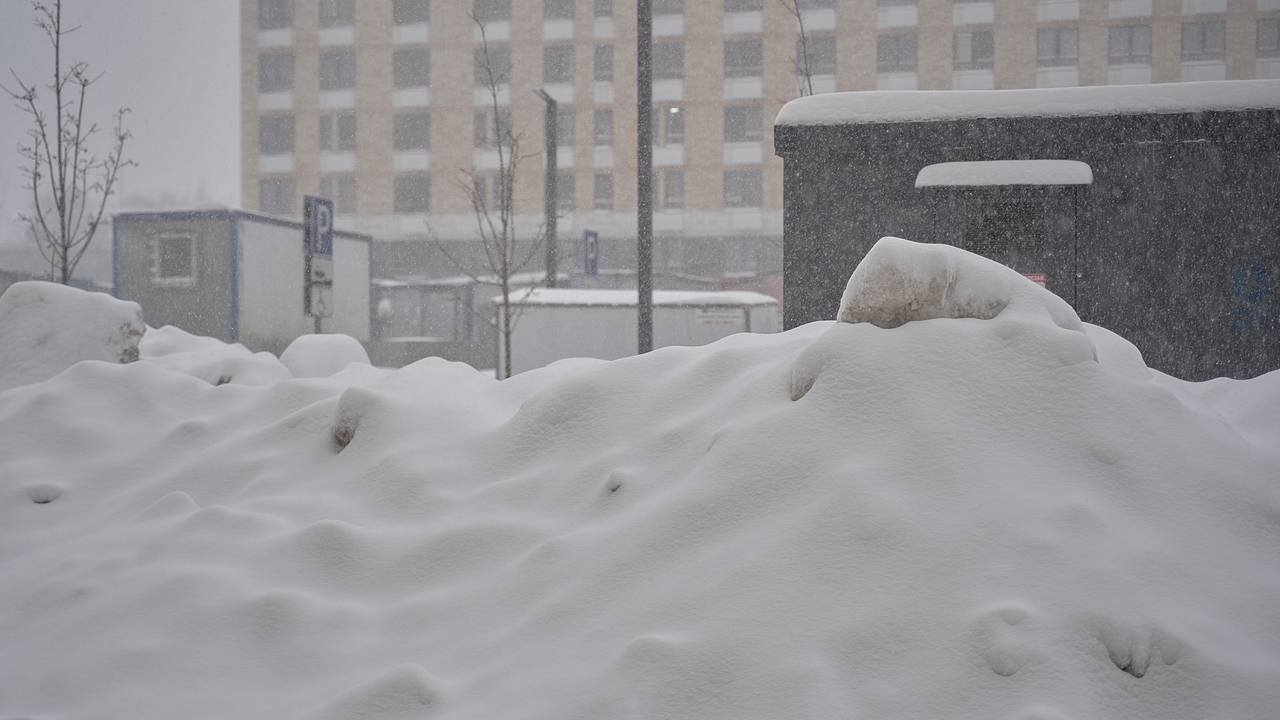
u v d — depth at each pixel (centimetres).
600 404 440
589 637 318
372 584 379
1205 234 889
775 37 4706
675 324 1745
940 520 314
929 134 927
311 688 327
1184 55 4453
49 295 742
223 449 498
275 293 2394
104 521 461
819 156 946
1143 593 288
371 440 469
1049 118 910
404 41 5047
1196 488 327
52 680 336
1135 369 410
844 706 273
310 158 5141
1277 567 305
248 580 379
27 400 562
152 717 315
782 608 303
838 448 347
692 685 287
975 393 350
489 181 4962
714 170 4759
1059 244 910
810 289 950
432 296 3431
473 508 410
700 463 371
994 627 279
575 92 4878
